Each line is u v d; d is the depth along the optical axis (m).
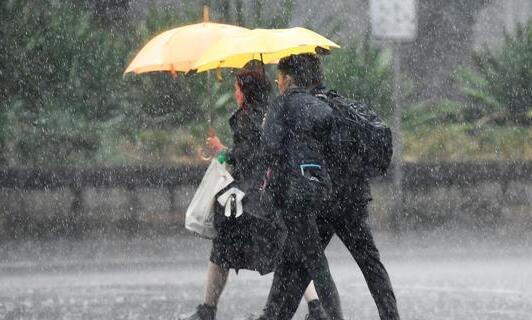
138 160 46.44
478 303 26.23
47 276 33.06
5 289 29.75
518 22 56.59
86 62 47.09
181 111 48.38
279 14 50.81
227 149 21.66
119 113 47.44
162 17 49.75
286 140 18.88
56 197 41.25
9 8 46.34
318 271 19.09
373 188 43.78
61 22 47.09
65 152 45.69
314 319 21.77
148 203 42.06
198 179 42.47
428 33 69.75
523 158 48.47
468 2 70.19
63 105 46.47
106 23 56.16
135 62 22.16
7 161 45.31
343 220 19.41
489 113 54.41
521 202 45.31
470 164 44.97
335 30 52.75
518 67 54.28
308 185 18.61
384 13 40.69
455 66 69.44
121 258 36.94
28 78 46.22
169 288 29.89
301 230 18.97
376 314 24.44
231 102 48.56
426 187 44.53
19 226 40.88
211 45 21.92
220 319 23.92
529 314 24.17
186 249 38.88
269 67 46.84
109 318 23.77
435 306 25.70
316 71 19.55
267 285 31.45
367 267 19.47
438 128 53.62
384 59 51.44
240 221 21.47
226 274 22.03
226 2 50.84
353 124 18.94
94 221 41.50
